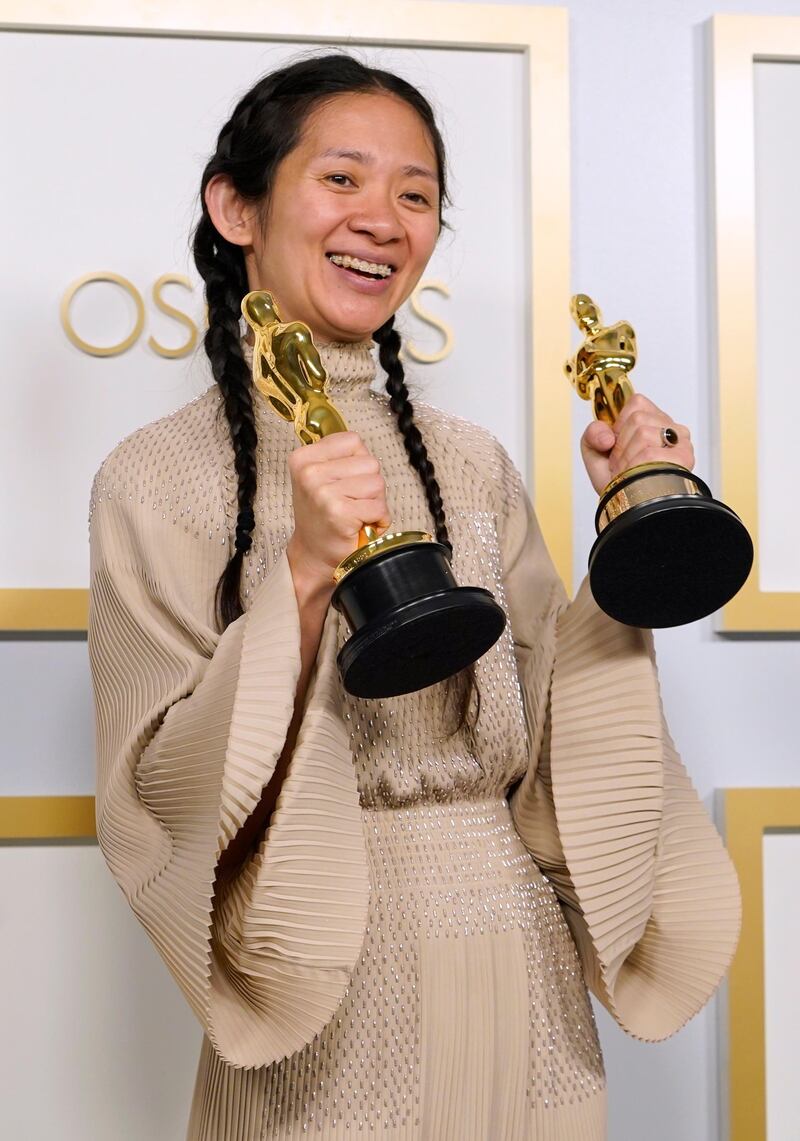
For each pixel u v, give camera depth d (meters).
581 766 1.06
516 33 1.73
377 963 0.98
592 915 1.03
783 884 1.77
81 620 1.65
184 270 1.70
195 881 0.94
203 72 1.71
